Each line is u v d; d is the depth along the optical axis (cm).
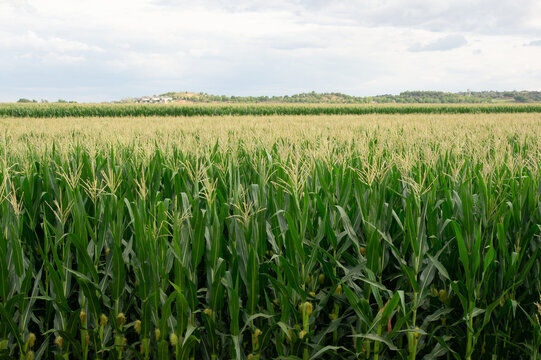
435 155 429
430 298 260
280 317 255
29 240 292
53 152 511
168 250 255
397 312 258
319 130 936
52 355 276
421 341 260
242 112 3941
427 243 278
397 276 264
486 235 276
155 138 717
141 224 240
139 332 263
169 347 271
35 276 265
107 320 267
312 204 307
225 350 261
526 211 286
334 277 251
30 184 340
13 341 257
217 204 320
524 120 1491
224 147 484
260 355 268
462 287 238
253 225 259
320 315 284
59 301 240
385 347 258
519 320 259
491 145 643
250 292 241
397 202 332
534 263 264
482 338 262
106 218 262
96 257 261
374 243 244
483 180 295
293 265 253
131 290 268
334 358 267
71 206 278
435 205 294
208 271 252
